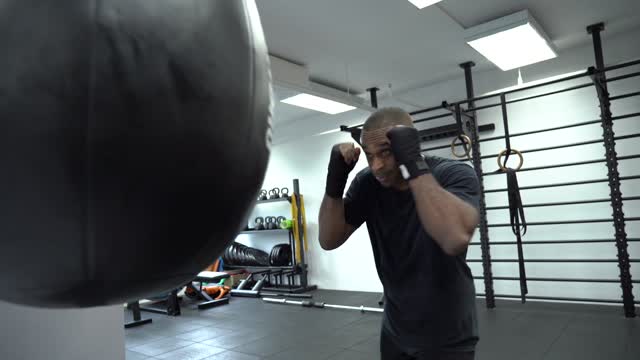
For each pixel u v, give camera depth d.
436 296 1.04
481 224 4.04
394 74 4.53
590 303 4.02
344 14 3.13
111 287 0.38
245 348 3.40
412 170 0.85
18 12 0.34
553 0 3.12
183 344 3.59
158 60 0.34
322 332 3.73
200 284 5.51
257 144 0.42
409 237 1.07
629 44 3.82
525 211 4.36
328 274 5.97
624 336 3.04
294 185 6.09
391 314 1.13
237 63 0.39
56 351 1.65
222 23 0.39
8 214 0.34
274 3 2.93
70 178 0.32
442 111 4.91
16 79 0.32
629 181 3.84
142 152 0.33
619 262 3.44
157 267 0.38
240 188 0.41
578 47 4.09
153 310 4.92
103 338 1.82
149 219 0.35
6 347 1.51
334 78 4.57
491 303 4.05
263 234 6.81
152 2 0.35
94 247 0.35
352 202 1.19
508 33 3.24
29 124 0.32
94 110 0.32
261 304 5.17
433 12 3.17
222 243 0.44
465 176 1.02
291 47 3.69
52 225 0.34
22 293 0.38
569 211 4.12
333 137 6.00
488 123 4.59
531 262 4.18
